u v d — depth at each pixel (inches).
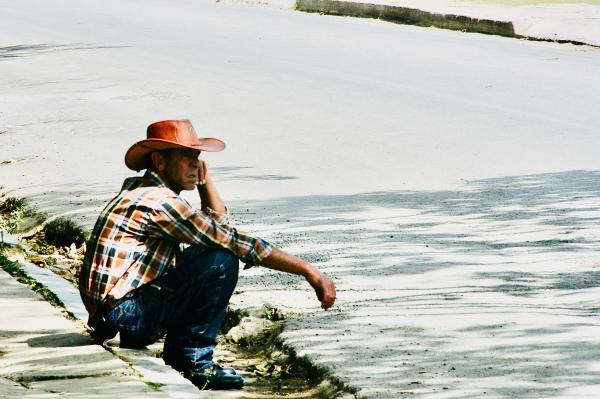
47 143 858.1
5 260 524.1
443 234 593.6
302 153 812.6
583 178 719.7
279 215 641.0
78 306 463.8
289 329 446.0
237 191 701.3
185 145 399.9
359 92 1072.8
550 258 544.4
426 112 967.0
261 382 408.2
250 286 513.0
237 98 1041.5
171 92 1077.8
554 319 445.7
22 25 1672.0
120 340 407.5
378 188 705.6
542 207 646.5
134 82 1143.0
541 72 1201.4
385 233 597.6
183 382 373.7
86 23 1689.2
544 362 394.6
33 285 493.0
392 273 524.7
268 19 1745.8
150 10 1888.5
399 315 457.1
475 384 374.6
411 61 1285.7
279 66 1243.8
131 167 411.2
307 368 410.3
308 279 403.5
